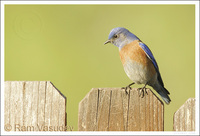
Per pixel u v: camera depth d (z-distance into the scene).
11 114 8.11
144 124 7.81
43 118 7.99
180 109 7.71
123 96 7.85
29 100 8.08
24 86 8.12
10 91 8.16
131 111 7.84
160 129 7.78
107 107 7.84
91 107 7.84
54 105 7.96
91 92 7.86
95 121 7.82
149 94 7.84
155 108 7.82
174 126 7.74
